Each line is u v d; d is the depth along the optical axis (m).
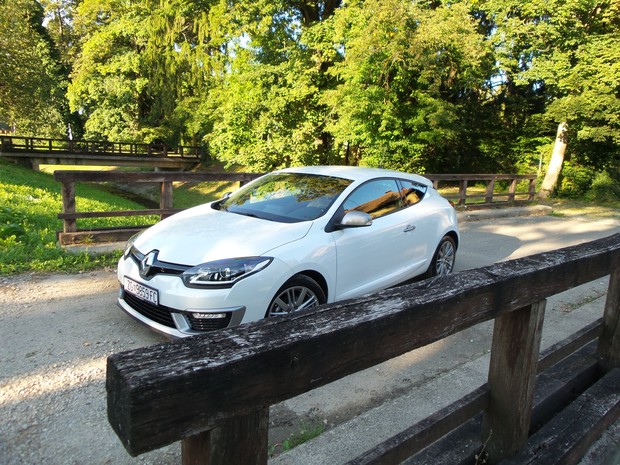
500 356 1.84
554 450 2.01
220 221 3.88
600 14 16.52
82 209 11.90
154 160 33.97
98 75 30.94
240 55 18.83
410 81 16.70
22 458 2.24
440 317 1.39
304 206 4.09
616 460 2.34
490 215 11.43
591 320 4.38
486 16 19.66
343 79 17.91
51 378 2.97
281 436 2.55
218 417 0.92
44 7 39.66
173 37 21.89
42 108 33.00
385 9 13.69
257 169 19.52
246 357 0.94
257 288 3.18
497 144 21.77
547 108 17.16
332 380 1.12
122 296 3.66
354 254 3.96
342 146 19.92
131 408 0.79
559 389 2.47
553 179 18.38
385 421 2.57
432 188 5.62
